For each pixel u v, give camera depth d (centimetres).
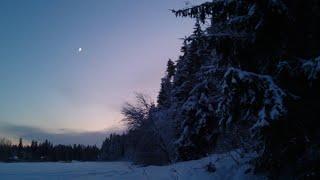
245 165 1372
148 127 4166
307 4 1012
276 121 947
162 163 4056
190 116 3053
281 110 914
